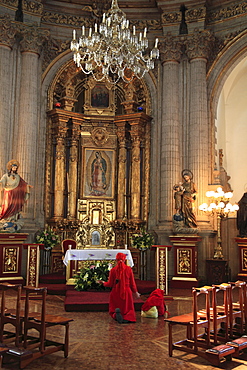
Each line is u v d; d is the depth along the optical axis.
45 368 5.64
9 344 6.52
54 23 15.85
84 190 15.94
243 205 14.14
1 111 14.23
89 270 11.30
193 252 13.36
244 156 17.97
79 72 16.33
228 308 7.23
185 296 11.61
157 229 14.79
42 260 14.68
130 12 16.08
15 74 14.93
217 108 15.93
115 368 5.66
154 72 15.99
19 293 6.18
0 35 14.37
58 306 9.97
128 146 16.34
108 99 16.50
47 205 15.25
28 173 14.41
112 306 8.57
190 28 15.38
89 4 15.98
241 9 15.03
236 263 15.53
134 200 15.65
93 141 16.16
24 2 14.94
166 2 15.42
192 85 15.18
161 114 15.67
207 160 14.86
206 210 13.17
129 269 8.68
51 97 15.62
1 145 14.12
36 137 14.96
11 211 13.10
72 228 15.36
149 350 6.49
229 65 15.27
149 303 8.80
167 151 15.07
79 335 7.30
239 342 6.21
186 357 6.20
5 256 12.48
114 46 10.52
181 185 14.10
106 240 15.58
